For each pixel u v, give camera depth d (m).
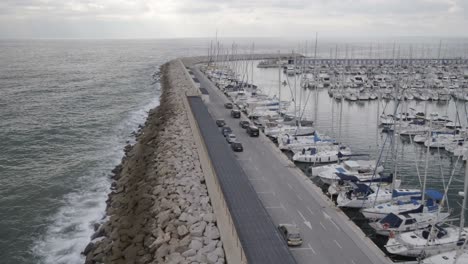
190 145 61.97
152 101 113.75
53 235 42.56
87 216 46.44
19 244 41.06
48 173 59.62
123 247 37.75
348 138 78.19
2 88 135.88
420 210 42.44
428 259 33.56
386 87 128.25
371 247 34.94
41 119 91.75
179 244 35.88
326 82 148.00
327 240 35.94
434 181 57.72
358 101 116.88
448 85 130.50
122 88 139.75
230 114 86.00
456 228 38.69
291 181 49.25
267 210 41.47
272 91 135.50
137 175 54.66
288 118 83.88
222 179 47.03
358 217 44.38
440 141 70.69
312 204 43.03
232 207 40.12
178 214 41.06
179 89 115.19
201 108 87.25
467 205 49.12
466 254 33.88
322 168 55.94
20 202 50.31
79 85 146.38
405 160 65.69
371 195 46.22
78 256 38.72
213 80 140.88
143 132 78.56
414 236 37.09
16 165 62.97
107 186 54.75
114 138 77.62
